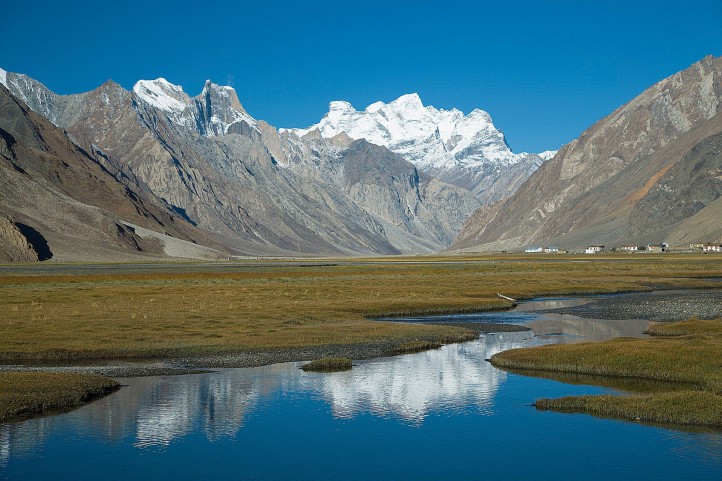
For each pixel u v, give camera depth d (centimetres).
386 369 4734
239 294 10288
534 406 3762
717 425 3394
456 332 6331
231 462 2988
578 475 2822
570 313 8100
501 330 6669
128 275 14975
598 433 3322
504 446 3164
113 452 3081
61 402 3772
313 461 2984
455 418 3566
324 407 3762
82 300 9181
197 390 4122
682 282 12231
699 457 3002
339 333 6247
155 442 3216
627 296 10206
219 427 3428
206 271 17750
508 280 13388
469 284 12394
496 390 4122
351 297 9869
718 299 9181
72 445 3172
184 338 5894
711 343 5016
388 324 6944
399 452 3092
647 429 3378
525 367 4759
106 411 3678
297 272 17225
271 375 4544
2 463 2952
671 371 4347
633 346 4972
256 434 3325
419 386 4219
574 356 4781
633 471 2858
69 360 5112
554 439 3234
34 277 13950
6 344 5512
